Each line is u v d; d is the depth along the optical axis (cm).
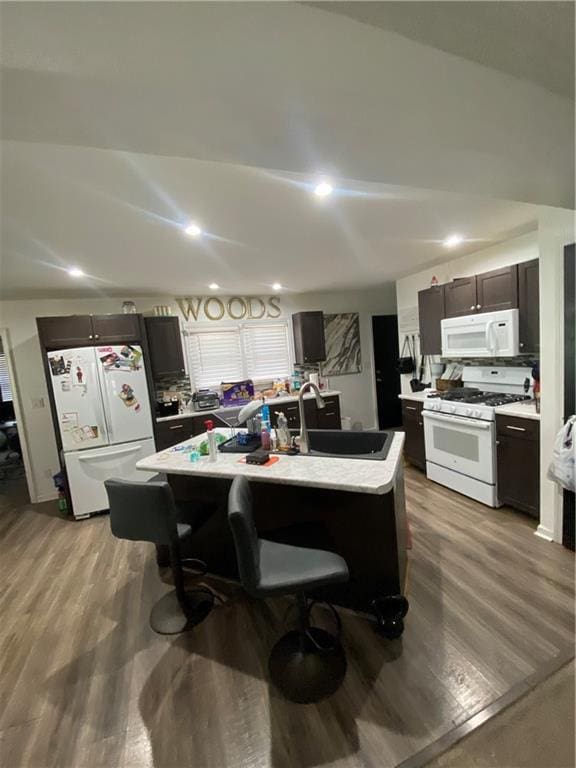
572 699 140
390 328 598
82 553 285
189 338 473
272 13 81
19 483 485
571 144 123
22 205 178
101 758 134
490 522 275
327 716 142
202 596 217
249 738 136
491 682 149
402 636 175
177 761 131
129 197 177
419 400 374
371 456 198
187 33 75
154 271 325
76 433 345
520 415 265
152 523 185
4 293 358
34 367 396
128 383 364
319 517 195
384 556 185
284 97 85
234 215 209
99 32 71
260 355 518
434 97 99
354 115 93
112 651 183
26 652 185
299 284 452
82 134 94
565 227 218
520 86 112
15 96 76
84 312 414
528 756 123
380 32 90
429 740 130
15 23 66
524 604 191
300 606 161
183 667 170
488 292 310
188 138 99
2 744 141
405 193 194
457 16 88
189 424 411
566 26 93
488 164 123
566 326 225
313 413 483
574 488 219
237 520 130
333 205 206
